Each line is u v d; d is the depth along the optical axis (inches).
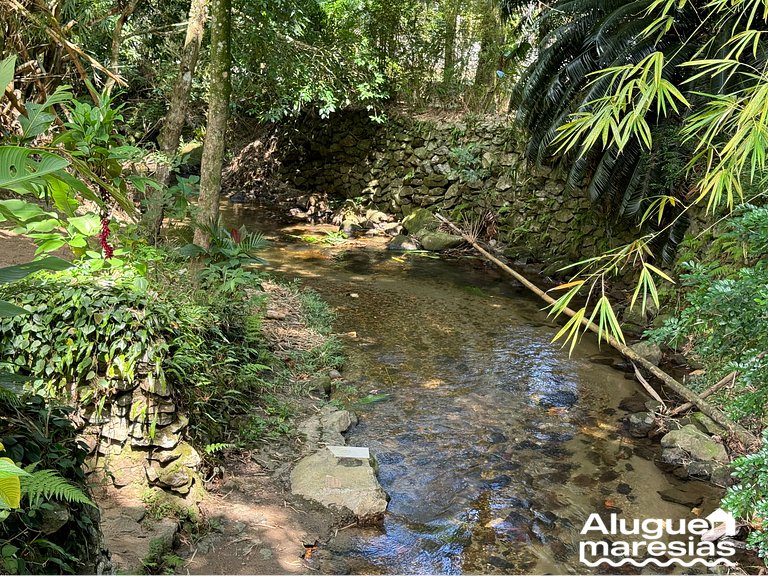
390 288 255.8
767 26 186.2
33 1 188.1
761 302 79.5
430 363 182.7
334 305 229.6
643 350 189.2
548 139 255.9
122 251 118.3
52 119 81.8
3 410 61.7
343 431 139.6
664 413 156.9
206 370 119.1
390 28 388.5
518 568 100.7
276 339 174.6
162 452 103.7
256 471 117.9
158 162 207.3
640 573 101.1
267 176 478.6
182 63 212.8
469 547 105.0
